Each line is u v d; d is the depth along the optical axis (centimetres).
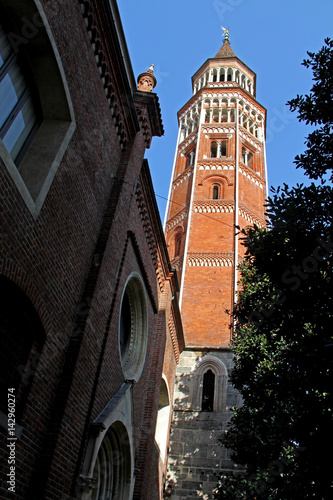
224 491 1639
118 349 1297
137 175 1510
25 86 930
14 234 754
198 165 3725
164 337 1909
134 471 1445
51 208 901
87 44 1122
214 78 4778
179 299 2911
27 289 794
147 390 1714
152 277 1850
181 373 2523
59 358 930
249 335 1723
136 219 1562
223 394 2389
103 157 1252
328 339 898
